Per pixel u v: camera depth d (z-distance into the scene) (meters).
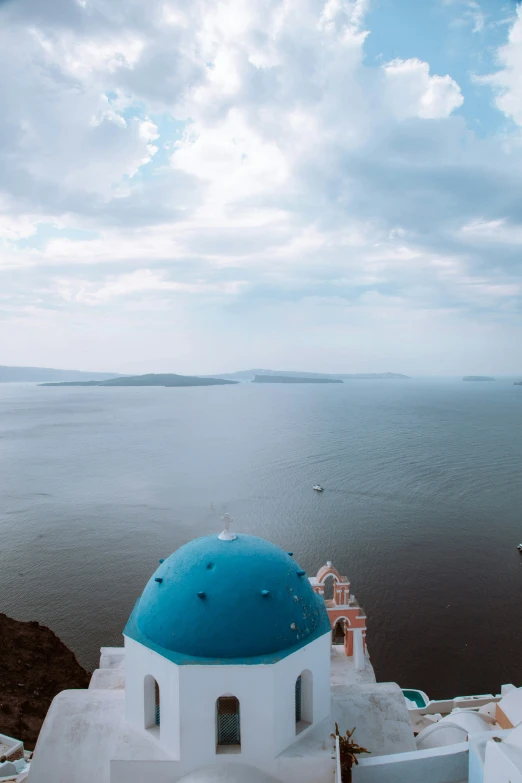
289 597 16.44
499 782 14.68
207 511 83.44
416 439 161.00
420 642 45.78
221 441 158.00
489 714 25.59
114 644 46.25
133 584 57.28
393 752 16.78
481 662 42.97
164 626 15.86
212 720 15.26
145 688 16.44
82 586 56.75
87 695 18.17
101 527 75.88
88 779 15.71
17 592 55.34
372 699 18.31
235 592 15.84
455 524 76.50
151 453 137.00
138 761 15.48
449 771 16.75
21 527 76.06
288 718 15.87
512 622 49.22
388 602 52.81
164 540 70.62
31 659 41.75
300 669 16.09
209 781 14.77
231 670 15.00
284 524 76.69
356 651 22.78
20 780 20.66
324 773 15.53
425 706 30.84
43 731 16.81
